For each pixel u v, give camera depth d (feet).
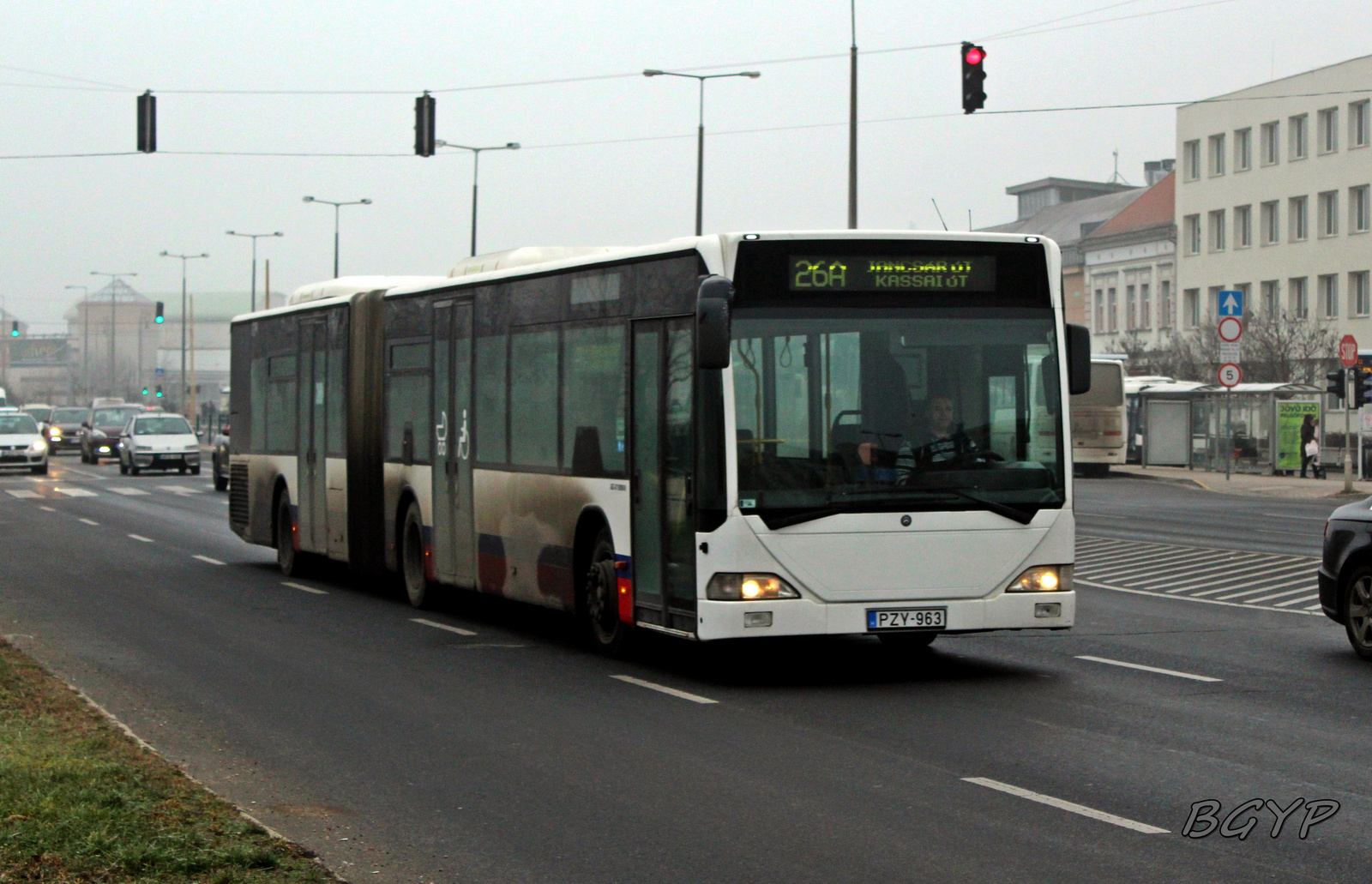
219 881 22.95
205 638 54.19
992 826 27.55
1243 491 158.30
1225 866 24.91
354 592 70.13
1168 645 51.42
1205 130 303.48
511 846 26.50
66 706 38.45
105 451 233.14
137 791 28.53
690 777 31.81
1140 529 106.32
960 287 43.32
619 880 24.48
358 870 25.02
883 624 42.27
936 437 42.80
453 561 59.62
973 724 37.45
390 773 32.37
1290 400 191.52
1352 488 159.53
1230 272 297.94
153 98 100.48
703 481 42.14
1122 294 328.90
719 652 50.31
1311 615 59.52
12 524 112.88
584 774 32.17
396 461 64.95
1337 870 24.66
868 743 35.14
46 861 23.61
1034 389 43.57
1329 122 276.00
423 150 100.22
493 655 49.96
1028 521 43.14
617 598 47.37
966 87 87.76
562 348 50.75
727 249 42.37
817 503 41.96
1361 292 270.46
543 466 52.06
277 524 78.18
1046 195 406.21
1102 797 29.73
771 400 42.09
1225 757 33.35
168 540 98.99
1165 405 210.38
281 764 33.37
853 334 42.60
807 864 25.18
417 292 63.05
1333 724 37.17
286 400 76.64
